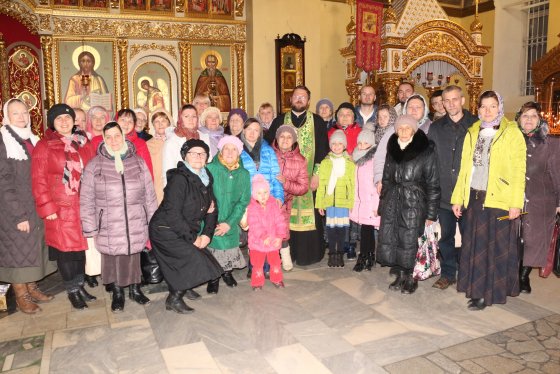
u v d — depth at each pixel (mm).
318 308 3613
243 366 2771
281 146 4258
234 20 9812
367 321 3365
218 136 4453
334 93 11094
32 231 3555
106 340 3133
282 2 9805
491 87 12578
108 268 3551
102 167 3441
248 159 4074
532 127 3662
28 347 3051
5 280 3553
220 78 9914
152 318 3479
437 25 9109
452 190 3844
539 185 3693
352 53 9570
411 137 3816
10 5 8336
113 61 9172
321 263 4797
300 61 9945
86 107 9062
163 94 9625
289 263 4441
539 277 4281
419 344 3004
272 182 4117
